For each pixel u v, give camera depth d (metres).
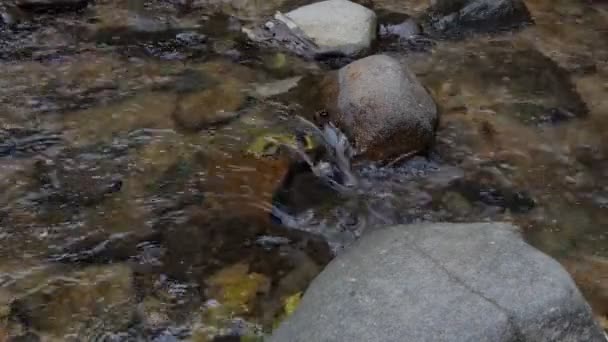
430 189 2.58
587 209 2.55
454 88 2.85
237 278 2.38
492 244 2.23
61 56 2.89
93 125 2.68
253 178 2.57
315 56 2.92
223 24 3.04
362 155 2.61
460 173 2.62
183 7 3.10
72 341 2.27
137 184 2.55
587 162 2.66
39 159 2.60
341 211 2.52
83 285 2.36
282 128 2.69
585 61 2.97
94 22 3.02
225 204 2.52
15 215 2.48
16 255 2.41
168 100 2.76
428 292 2.15
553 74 2.92
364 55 2.94
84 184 2.55
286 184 2.57
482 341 2.09
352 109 2.63
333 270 2.24
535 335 2.11
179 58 2.90
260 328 2.29
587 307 2.15
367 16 3.00
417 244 2.25
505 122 2.75
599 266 2.42
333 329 2.12
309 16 2.99
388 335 2.10
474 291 2.15
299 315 2.18
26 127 2.67
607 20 3.14
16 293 2.34
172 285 2.36
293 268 2.41
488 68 2.93
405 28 3.04
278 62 2.90
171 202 2.52
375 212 2.53
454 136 2.70
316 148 2.63
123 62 2.88
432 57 2.96
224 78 2.84
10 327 2.29
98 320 2.30
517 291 2.14
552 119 2.77
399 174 2.60
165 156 2.62
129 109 2.73
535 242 2.47
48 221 2.47
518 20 3.11
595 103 2.82
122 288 2.36
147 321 2.30
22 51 2.89
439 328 2.10
